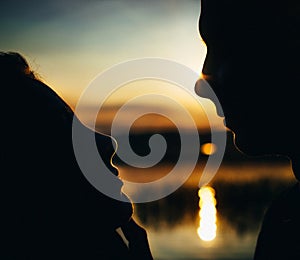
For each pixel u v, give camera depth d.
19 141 1.60
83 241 1.64
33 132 1.61
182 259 4.52
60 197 1.62
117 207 1.67
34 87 1.63
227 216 5.97
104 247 1.67
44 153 1.61
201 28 1.51
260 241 1.69
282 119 1.48
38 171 1.61
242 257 4.59
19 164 1.60
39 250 1.61
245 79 1.47
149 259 1.80
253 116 1.49
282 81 1.46
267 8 1.44
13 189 1.60
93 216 1.65
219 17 1.48
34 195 1.60
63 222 1.62
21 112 1.61
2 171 1.60
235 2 1.46
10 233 1.60
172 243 5.04
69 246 1.63
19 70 1.64
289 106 1.47
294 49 1.44
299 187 1.66
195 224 5.71
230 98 1.50
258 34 1.45
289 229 1.64
